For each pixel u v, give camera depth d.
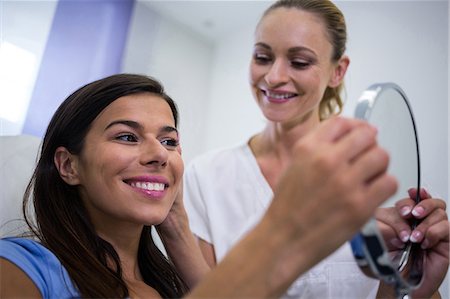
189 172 1.09
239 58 1.82
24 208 0.77
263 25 0.93
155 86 0.76
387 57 1.41
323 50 0.92
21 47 1.48
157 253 0.83
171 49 1.83
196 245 0.83
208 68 1.92
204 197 1.03
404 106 0.52
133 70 1.72
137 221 0.68
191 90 1.86
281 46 0.90
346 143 0.26
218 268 0.28
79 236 0.70
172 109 0.81
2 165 0.90
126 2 1.73
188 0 1.74
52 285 0.59
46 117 1.50
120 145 0.68
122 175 0.67
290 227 0.27
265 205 1.00
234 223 1.00
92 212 0.73
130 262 0.76
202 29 1.88
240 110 1.78
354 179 0.26
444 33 1.30
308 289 0.84
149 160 0.67
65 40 1.59
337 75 1.02
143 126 0.70
